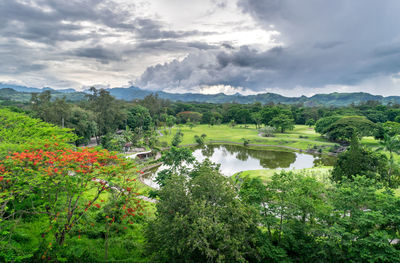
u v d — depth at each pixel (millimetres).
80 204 17484
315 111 135875
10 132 23250
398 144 39406
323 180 33312
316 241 16297
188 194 14305
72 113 63938
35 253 13945
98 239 17297
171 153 29516
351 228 16188
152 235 14250
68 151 15664
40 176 12867
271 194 17859
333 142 80375
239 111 138250
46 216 18125
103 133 81312
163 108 135125
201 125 137750
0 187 13539
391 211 15508
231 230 13227
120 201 16203
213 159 61500
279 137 91438
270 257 16234
